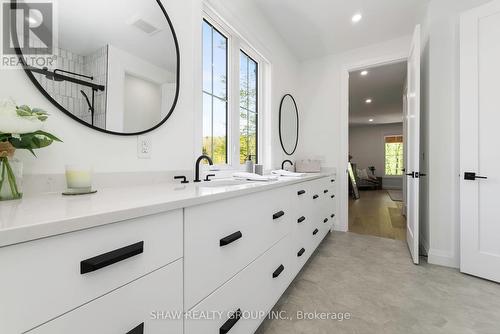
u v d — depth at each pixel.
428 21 2.06
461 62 1.81
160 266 0.59
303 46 2.88
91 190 0.81
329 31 2.54
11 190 0.64
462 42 1.80
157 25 1.21
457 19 1.92
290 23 2.40
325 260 2.07
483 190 1.73
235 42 2.01
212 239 0.78
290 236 1.45
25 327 0.36
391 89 4.54
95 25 0.96
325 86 3.14
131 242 0.52
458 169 1.92
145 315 0.56
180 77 1.35
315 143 3.20
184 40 1.38
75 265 0.42
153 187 1.01
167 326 0.62
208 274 0.76
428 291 1.55
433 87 2.02
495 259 1.67
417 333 1.16
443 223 1.98
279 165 2.68
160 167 1.23
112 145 1.02
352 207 4.74
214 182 1.40
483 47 1.73
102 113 0.97
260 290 1.08
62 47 0.85
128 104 1.07
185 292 0.67
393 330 1.18
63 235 0.41
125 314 0.51
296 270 1.55
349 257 2.14
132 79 1.09
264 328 1.20
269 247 1.18
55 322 0.40
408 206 2.43
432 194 2.03
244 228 0.96
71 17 0.88
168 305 0.62
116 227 0.49
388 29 2.51
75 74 0.89
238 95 2.06
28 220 0.39
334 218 2.99
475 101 1.76
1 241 0.33
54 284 0.40
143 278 0.55
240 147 2.19
